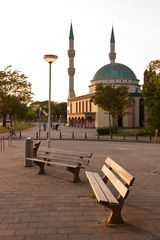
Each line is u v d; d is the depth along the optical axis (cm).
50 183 969
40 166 1120
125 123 7662
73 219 629
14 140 3048
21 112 5909
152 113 3909
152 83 3953
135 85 8525
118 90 4934
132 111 7719
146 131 4266
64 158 1116
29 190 874
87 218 636
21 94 5462
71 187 916
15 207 710
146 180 1052
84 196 811
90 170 1220
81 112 9281
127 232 562
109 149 2205
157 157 1728
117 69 8631
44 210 688
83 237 537
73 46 10225
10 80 5303
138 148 2345
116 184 667
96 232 561
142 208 716
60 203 745
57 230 569
